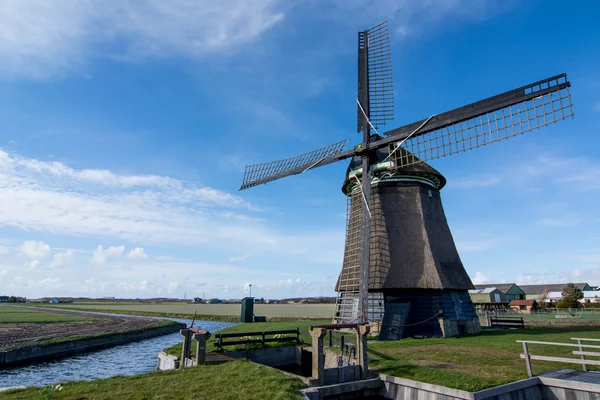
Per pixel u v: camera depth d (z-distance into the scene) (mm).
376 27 24312
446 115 18484
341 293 22766
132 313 86000
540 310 51531
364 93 22812
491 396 9344
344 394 11180
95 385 9688
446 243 22438
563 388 9867
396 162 20891
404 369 11906
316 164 22125
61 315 62156
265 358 17359
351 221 23156
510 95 16609
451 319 19781
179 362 14492
